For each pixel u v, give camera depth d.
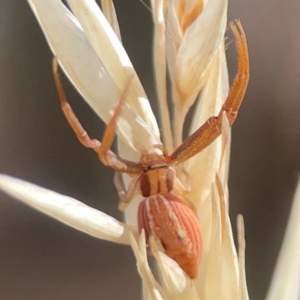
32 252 0.14
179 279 0.08
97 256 0.14
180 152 0.08
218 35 0.08
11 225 0.14
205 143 0.08
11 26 0.14
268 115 0.14
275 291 0.08
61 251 0.14
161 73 0.08
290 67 0.14
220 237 0.08
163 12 0.08
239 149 0.14
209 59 0.08
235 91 0.08
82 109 0.13
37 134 0.14
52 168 0.14
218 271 0.08
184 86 0.08
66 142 0.14
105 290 0.14
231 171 0.14
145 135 0.08
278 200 0.13
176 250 0.08
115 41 0.08
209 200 0.08
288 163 0.14
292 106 0.14
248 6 0.14
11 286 0.14
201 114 0.08
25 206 0.14
